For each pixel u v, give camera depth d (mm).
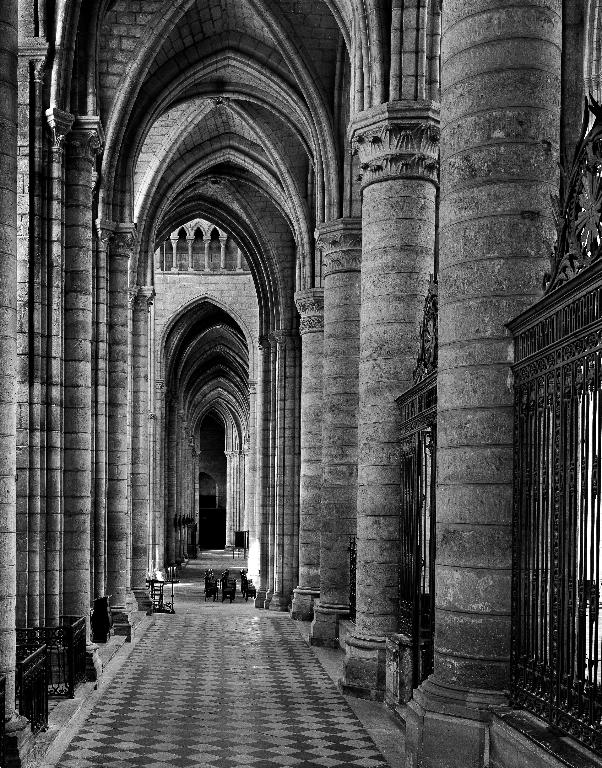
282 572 36281
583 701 7535
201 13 26875
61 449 17469
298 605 31859
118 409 26250
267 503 39062
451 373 10086
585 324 7723
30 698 12844
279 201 37625
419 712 9914
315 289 30578
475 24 10000
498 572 9656
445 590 10016
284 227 39438
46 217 17531
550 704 8164
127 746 14305
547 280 8797
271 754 13922
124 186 26906
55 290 17500
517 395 9508
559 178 9945
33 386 16922
